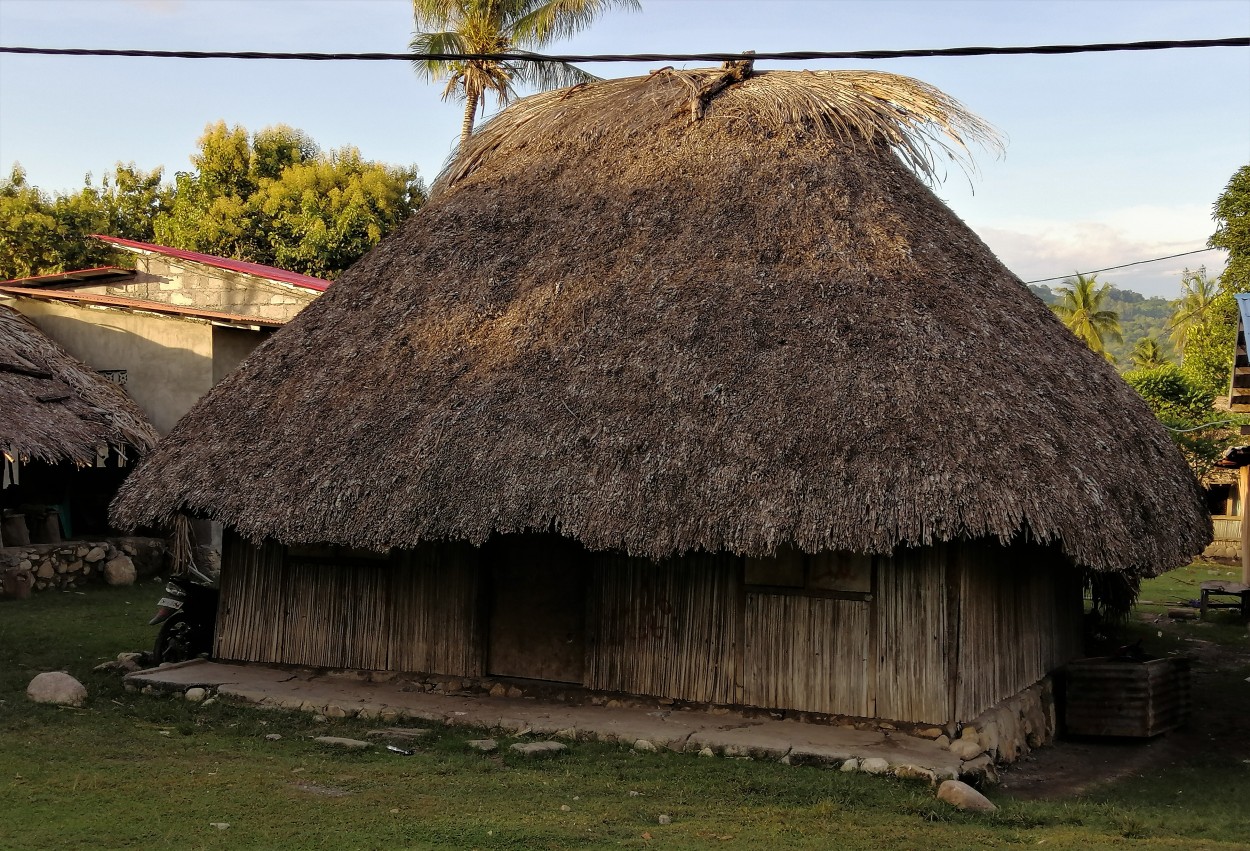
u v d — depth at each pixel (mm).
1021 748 9414
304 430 10148
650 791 7426
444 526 8961
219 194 35250
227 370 19250
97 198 36344
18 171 33969
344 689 10203
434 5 27469
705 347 9359
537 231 11430
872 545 7852
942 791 7375
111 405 17812
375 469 9453
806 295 9516
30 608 14711
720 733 8672
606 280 10445
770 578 9344
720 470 8461
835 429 8383
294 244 33688
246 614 11219
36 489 17703
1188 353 38188
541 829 6371
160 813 6457
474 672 10328
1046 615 11148
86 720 8953
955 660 8641
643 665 9727
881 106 11859
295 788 7168
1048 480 8008
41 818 6230
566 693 9945
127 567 17266
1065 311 60906
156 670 10703
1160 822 7039
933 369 8625
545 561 10320
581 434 9055
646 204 11164
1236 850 6316
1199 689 12125
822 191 10523
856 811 7078
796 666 9188
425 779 7531
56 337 19688
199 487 10070
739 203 10727
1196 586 21766
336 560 10914
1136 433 10383
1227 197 34062
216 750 8203
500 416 9445
